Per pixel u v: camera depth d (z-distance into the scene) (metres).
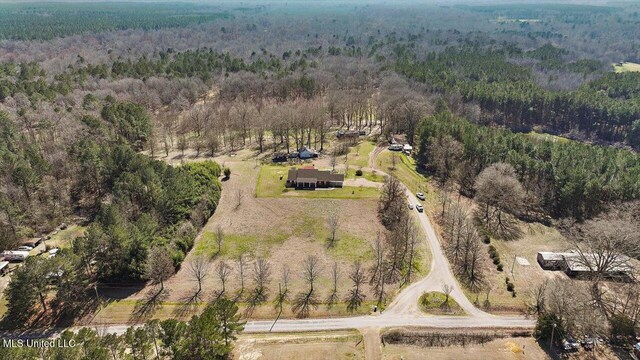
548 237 103.94
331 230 103.12
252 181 129.00
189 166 125.69
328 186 125.00
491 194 109.50
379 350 69.50
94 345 56.97
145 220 88.94
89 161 115.81
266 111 167.50
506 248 98.94
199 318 62.94
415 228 101.75
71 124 139.38
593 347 71.00
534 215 115.12
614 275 85.81
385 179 126.31
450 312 77.88
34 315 74.88
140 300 79.44
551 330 71.44
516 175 118.56
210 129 161.88
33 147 123.06
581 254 83.81
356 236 101.56
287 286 83.94
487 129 148.38
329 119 186.25
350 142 162.38
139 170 109.44
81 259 79.12
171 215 99.56
